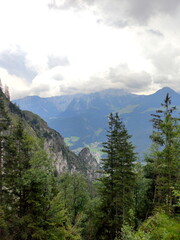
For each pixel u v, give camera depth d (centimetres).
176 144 1920
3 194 1906
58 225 2108
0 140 1966
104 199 2314
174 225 1373
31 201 1719
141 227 1418
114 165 2267
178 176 1931
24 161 1864
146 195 2659
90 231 2698
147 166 2695
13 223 1772
